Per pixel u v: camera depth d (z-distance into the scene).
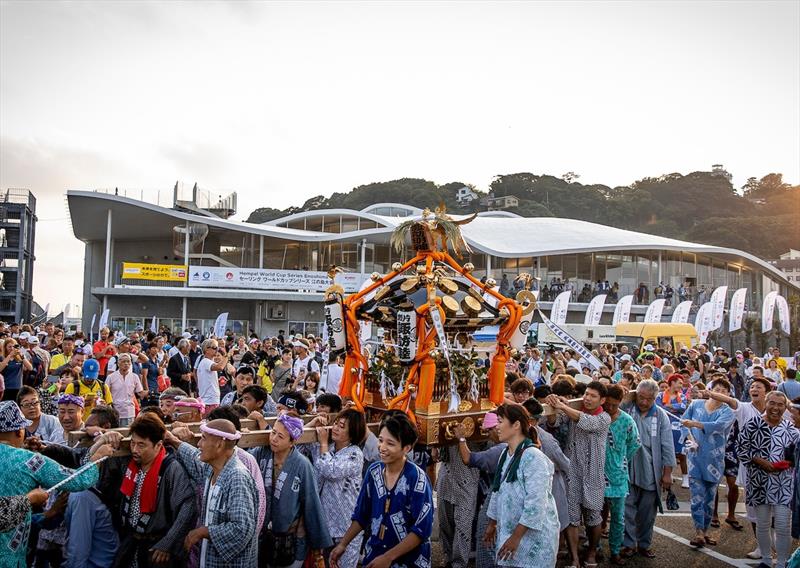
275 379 12.73
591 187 142.88
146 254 47.28
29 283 56.62
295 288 39.88
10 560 3.88
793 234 120.62
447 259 6.47
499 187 139.38
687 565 6.84
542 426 6.93
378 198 122.25
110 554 4.54
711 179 149.88
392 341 6.69
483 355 7.34
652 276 48.25
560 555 6.98
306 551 4.84
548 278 46.00
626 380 10.85
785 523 6.58
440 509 6.42
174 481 4.41
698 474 7.47
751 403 7.87
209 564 4.21
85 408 8.64
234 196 48.22
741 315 32.75
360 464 5.29
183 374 13.02
